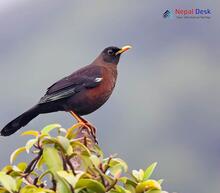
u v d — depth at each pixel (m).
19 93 57.56
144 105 54.50
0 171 5.95
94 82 10.94
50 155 5.89
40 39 70.62
